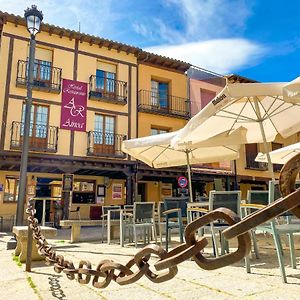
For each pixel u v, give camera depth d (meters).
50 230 4.23
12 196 12.57
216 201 3.63
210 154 7.33
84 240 7.00
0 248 5.71
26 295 2.47
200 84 17.00
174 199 4.95
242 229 0.56
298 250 4.58
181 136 4.70
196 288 2.60
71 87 13.53
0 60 12.30
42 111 12.91
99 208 14.29
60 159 12.05
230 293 2.42
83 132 13.41
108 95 14.46
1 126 11.81
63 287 2.71
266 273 3.06
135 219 5.37
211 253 4.34
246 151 17.28
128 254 4.65
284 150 6.81
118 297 2.38
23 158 5.95
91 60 14.32
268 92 3.83
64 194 11.72
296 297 2.26
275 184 3.11
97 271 1.22
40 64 13.16
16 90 12.43
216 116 5.40
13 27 12.77
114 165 13.01
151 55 15.52
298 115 5.79
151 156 7.31
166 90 16.44
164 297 2.36
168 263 0.72
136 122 14.80
